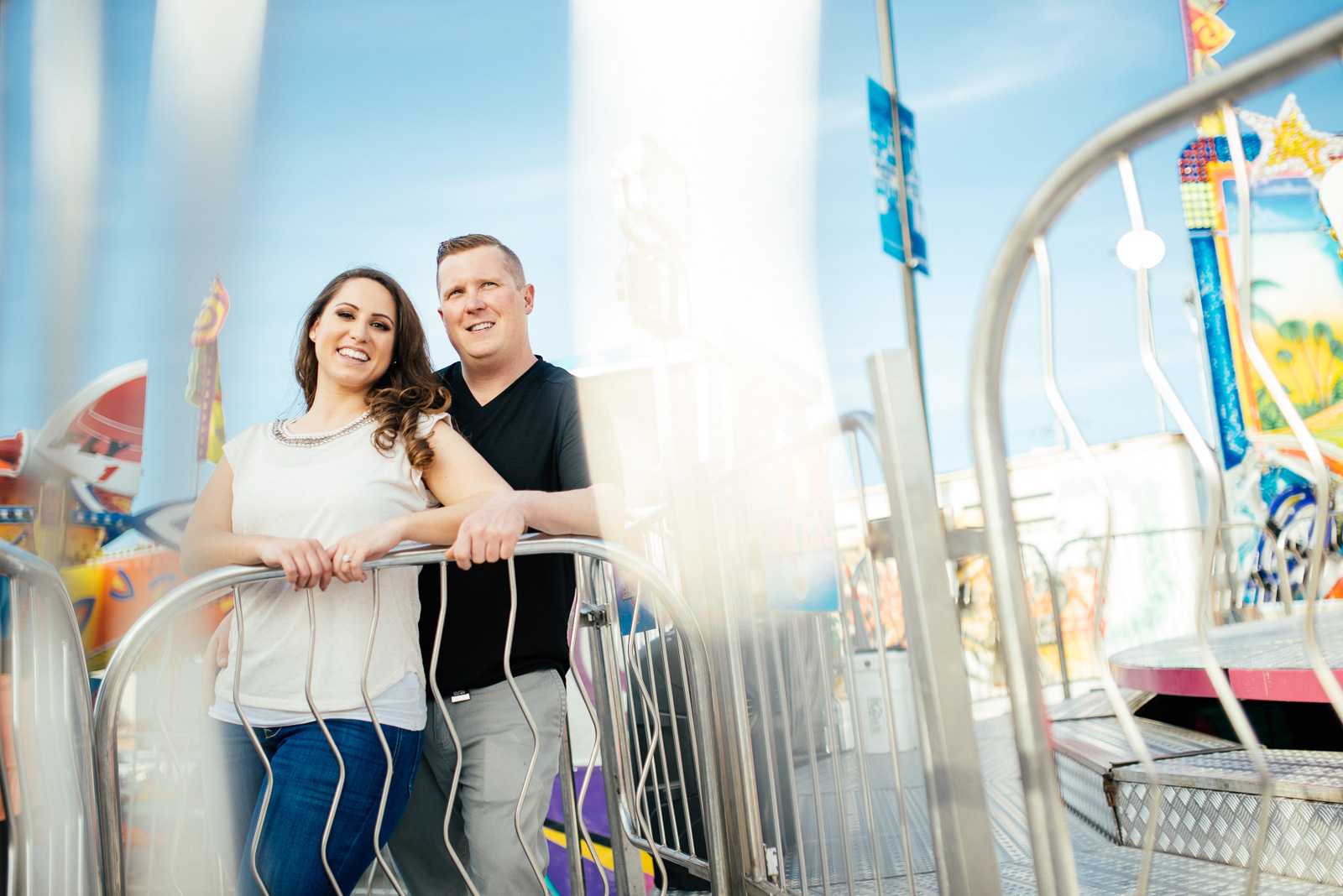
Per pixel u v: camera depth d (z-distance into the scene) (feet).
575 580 7.67
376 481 6.38
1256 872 4.10
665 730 10.15
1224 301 23.70
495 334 7.55
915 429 4.90
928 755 4.71
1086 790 8.79
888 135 15.57
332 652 6.03
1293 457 22.84
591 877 10.92
